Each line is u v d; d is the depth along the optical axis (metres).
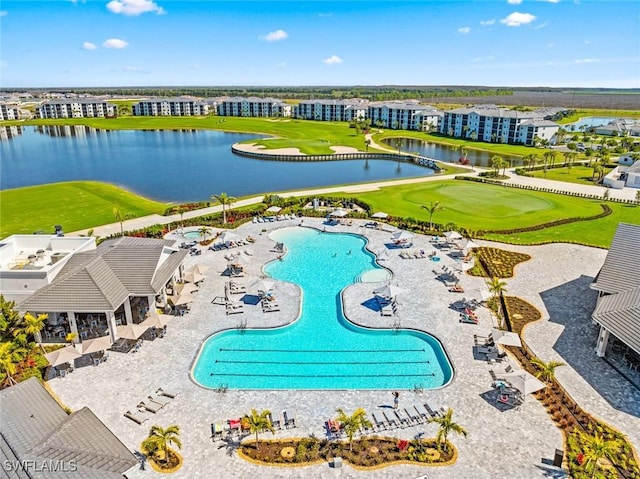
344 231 72.00
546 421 32.59
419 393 35.47
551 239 69.12
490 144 181.88
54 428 26.77
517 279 55.34
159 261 46.88
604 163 122.88
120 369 37.91
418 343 42.81
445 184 109.06
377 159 154.88
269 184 112.56
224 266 58.31
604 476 27.80
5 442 24.86
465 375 37.50
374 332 44.12
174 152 161.50
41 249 51.56
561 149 165.75
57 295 40.88
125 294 42.88
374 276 56.16
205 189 106.75
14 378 35.84
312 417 32.91
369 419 32.66
